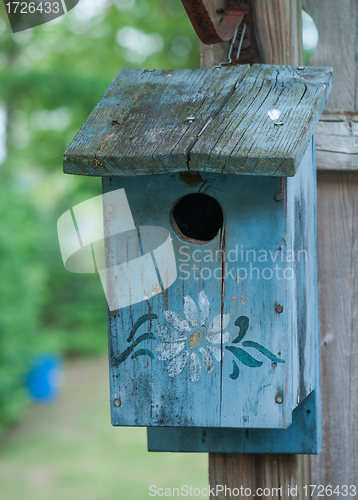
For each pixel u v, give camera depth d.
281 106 1.73
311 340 1.80
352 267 1.88
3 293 3.97
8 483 3.15
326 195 1.88
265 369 1.73
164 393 1.74
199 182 1.73
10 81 6.25
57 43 6.70
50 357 4.74
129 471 3.30
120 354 1.75
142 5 6.49
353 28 1.86
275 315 1.72
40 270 4.79
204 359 1.74
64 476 3.23
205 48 1.85
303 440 1.81
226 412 1.74
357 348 1.88
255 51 1.84
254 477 1.84
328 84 1.76
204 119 1.73
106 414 4.29
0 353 3.86
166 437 1.83
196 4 1.75
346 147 1.86
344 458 1.88
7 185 4.84
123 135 1.72
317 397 1.82
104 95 1.77
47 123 7.01
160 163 1.70
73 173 1.71
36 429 4.04
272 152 1.68
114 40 6.69
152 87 1.78
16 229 4.45
